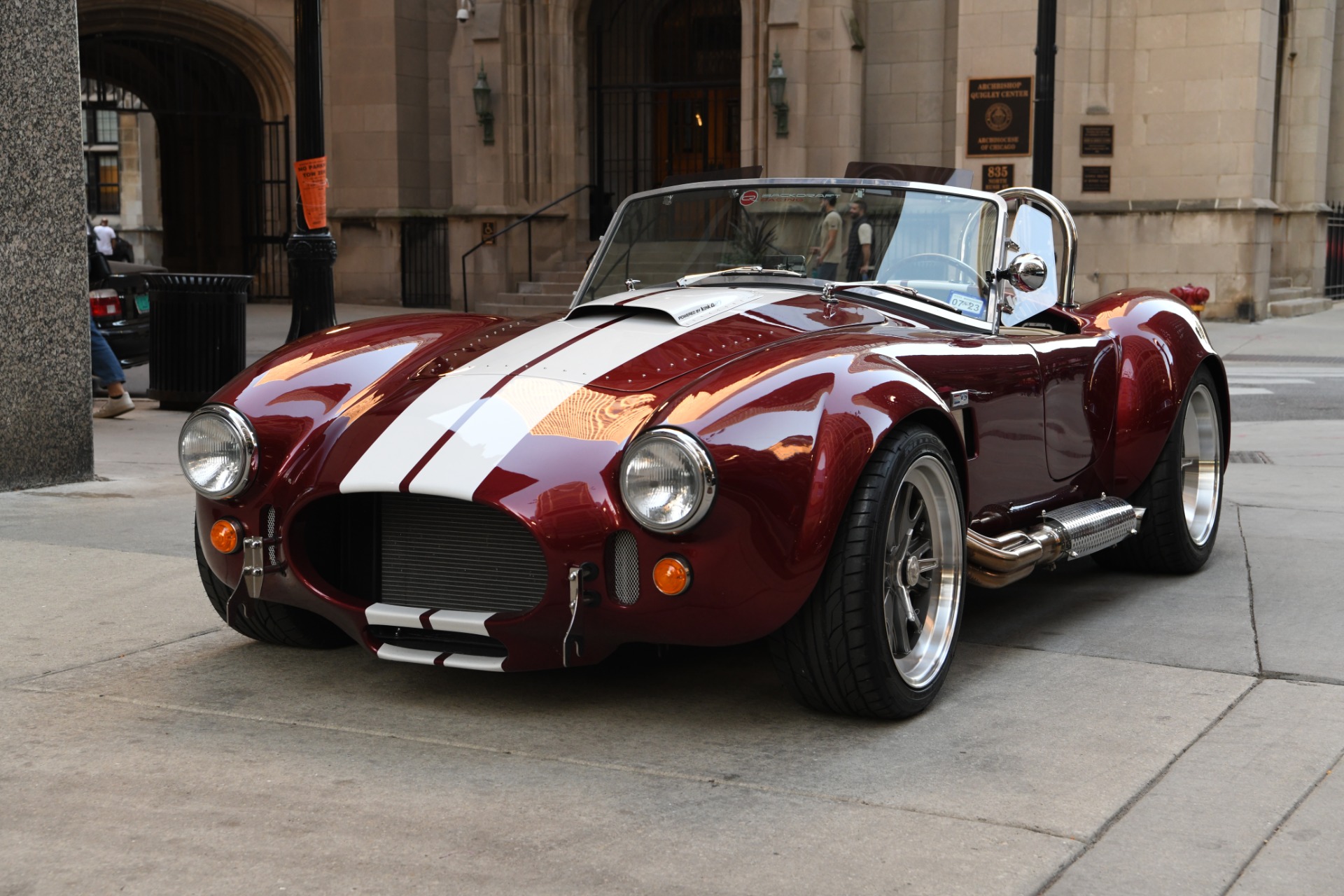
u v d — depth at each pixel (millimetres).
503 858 2439
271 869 2385
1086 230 19312
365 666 3654
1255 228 18844
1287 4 22312
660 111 21938
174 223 25000
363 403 3395
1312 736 3094
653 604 2910
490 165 20250
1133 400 4547
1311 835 2553
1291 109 22625
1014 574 3643
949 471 3363
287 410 3322
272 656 3746
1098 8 19031
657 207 4520
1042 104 10648
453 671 3607
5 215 6066
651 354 3373
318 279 10344
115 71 24125
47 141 6203
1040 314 4645
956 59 19031
